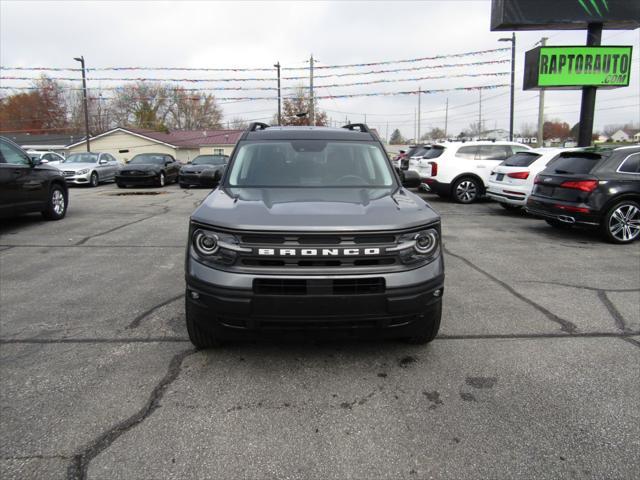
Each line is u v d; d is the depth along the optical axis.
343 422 2.65
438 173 13.22
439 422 2.65
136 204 12.95
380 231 2.95
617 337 3.85
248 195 3.63
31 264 6.14
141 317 4.25
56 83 59.16
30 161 8.85
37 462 2.29
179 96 50.50
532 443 2.46
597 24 14.28
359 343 3.69
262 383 3.07
